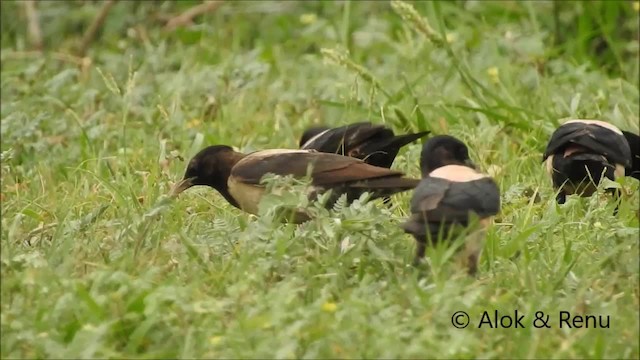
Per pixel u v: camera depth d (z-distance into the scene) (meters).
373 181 11.49
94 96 16.88
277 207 10.81
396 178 11.48
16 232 11.70
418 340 8.91
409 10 15.74
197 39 20.12
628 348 9.14
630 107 16.52
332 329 9.07
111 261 10.59
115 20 20.67
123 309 9.51
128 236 11.13
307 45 19.77
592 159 12.98
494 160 14.83
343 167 11.59
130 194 13.05
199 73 17.39
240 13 20.86
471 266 10.40
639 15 18.86
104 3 20.47
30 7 20.30
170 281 9.97
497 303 9.71
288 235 10.70
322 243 10.63
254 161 12.03
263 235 10.66
